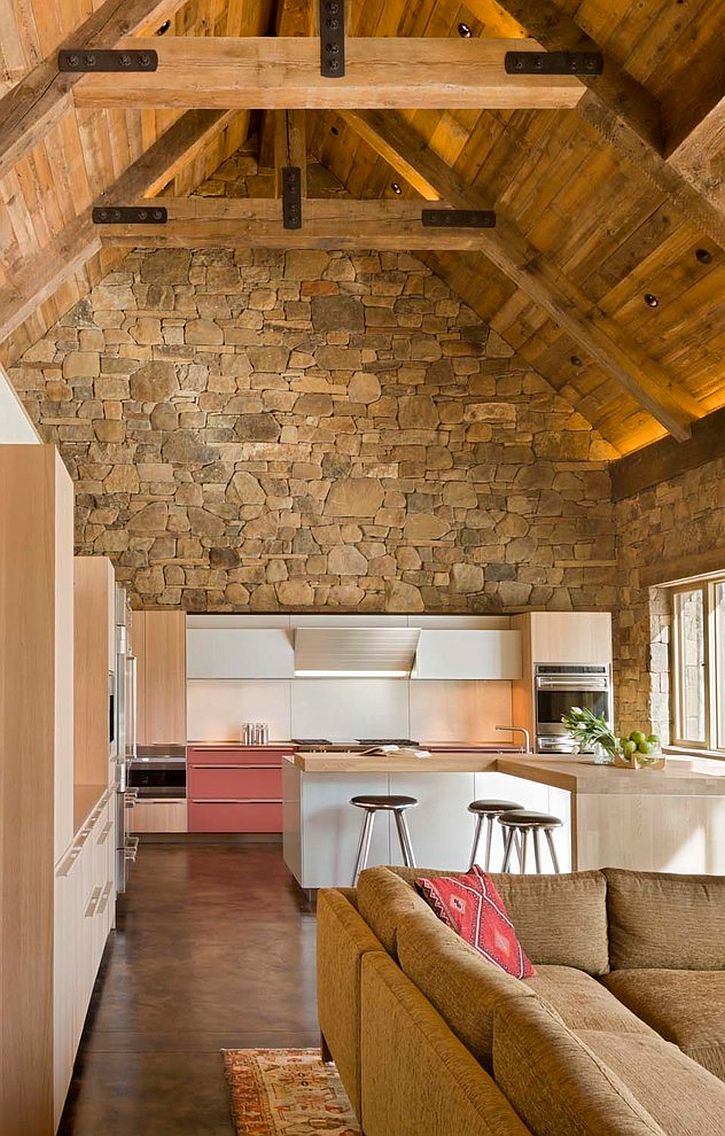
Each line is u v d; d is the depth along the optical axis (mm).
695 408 8805
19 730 3584
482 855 7406
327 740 10766
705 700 9227
